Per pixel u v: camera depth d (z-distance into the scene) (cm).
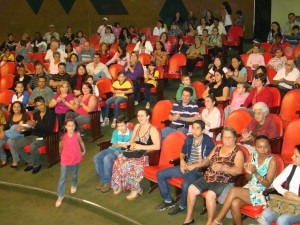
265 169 445
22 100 795
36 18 1470
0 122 714
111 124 798
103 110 835
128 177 566
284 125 625
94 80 872
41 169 678
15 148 674
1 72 1021
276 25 1089
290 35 1093
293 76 739
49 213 579
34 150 659
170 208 522
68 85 761
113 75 915
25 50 1105
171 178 519
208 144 504
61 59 1048
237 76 757
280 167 455
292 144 538
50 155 679
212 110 609
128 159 568
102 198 577
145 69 898
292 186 423
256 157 456
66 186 618
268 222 423
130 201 562
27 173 671
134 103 816
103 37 1259
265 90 649
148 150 557
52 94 801
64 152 575
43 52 1162
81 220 555
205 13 1383
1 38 1468
